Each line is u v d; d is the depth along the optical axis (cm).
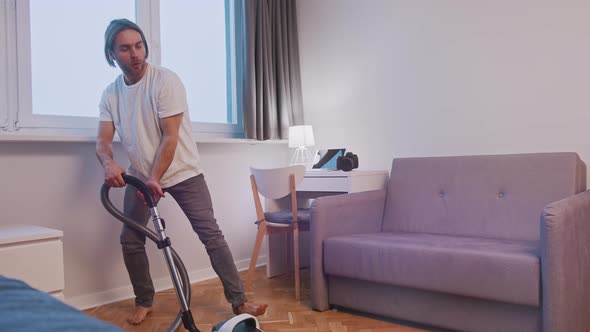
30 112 257
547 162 255
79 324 66
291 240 355
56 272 197
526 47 297
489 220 261
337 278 257
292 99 387
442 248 216
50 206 262
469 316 213
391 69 353
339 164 322
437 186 285
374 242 238
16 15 252
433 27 334
